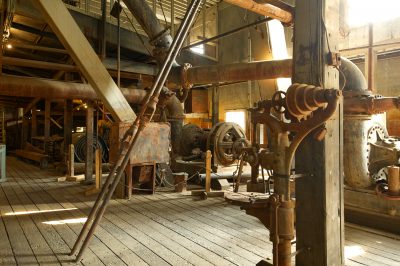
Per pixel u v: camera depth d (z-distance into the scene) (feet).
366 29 31.09
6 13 24.73
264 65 20.33
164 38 23.63
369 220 15.42
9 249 12.24
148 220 16.46
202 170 27.73
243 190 24.14
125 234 14.21
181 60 38.09
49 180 28.55
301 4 9.36
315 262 9.00
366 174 15.35
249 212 9.20
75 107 44.86
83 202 20.24
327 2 9.09
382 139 16.26
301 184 9.32
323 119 7.79
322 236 8.85
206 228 15.17
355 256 11.87
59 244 12.80
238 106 45.24
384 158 15.38
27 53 37.78
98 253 12.01
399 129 27.94
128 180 21.42
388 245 13.01
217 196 22.26
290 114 8.57
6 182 27.43
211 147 28.89
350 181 15.92
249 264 11.09
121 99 21.06
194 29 50.83
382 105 14.48
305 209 9.23
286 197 8.31
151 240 13.47
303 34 9.30
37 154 38.91
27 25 33.24
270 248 12.59
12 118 61.62
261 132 33.91
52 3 18.49
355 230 14.97
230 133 29.81
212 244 13.03
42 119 58.75
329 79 9.18
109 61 34.55
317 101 7.80
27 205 19.31
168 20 48.37
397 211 14.20
